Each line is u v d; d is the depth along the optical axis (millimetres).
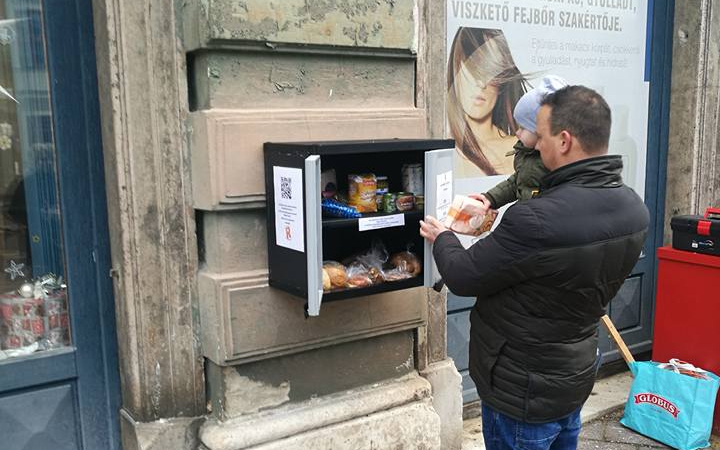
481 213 2473
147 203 2457
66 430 2637
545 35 3754
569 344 2098
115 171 2445
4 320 2518
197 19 2365
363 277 2496
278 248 2482
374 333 2902
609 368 4520
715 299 3654
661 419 3609
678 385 3535
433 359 3236
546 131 2070
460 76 3432
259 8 2422
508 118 3658
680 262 3789
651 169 4496
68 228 2539
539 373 2098
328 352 2838
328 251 2686
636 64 4258
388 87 2867
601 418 3951
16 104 2451
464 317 3721
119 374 2701
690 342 3793
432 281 2572
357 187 2457
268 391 2701
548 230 1904
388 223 2451
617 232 2010
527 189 2561
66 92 2479
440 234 2260
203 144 2430
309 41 2549
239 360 2566
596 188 2006
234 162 2445
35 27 2434
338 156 2682
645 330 4668
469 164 3541
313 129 2611
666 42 4406
